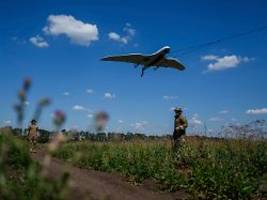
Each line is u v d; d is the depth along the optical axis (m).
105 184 12.81
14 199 3.20
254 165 13.93
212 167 13.16
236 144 16.05
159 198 12.08
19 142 4.57
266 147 15.46
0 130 4.77
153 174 14.58
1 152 2.81
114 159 17.12
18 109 2.85
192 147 16.61
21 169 9.54
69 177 2.82
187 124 17.05
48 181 2.89
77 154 2.90
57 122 2.43
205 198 11.77
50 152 2.44
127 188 12.87
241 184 11.45
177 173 13.80
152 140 20.25
